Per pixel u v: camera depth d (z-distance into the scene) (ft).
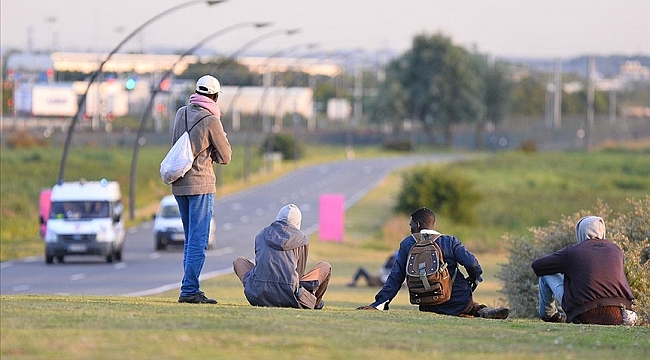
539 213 636.89
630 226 180.96
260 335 89.04
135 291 283.38
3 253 420.77
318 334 91.76
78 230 383.86
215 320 97.45
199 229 123.13
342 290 317.22
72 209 393.50
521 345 92.84
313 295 122.72
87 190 398.83
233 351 81.35
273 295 120.67
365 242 519.19
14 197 571.69
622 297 126.00
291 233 122.93
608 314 124.88
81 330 88.74
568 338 100.32
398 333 96.48
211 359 77.71
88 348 79.87
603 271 125.80
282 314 107.65
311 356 80.94
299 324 97.86
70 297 139.64
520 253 186.19
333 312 115.65
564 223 186.50
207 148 122.52
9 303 113.29
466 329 103.65
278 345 84.64
